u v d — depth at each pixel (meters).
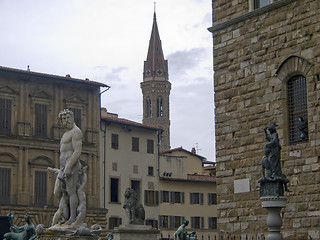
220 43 33.03
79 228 26.08
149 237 42.03
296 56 29.27
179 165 96.19
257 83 30.97
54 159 81.00
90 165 83.81
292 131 29.52
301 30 29.22
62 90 83.44
